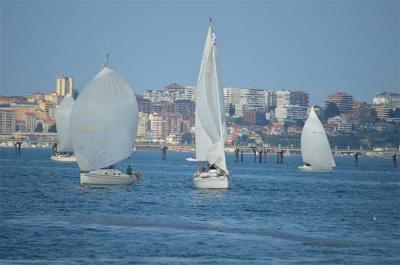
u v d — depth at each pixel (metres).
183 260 197.25
